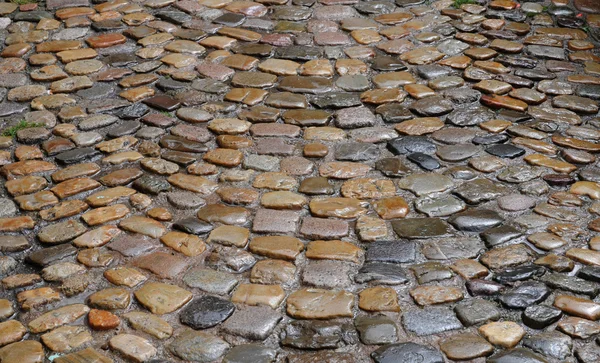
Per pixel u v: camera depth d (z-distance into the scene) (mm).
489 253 3783
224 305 3605
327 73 4863
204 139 4434
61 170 4250
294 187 4141
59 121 4559
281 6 5531
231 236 3887
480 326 3510
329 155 4316
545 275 3680
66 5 5543
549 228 3885
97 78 4855
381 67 4906
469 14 5383
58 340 3498
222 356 3439
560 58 4969
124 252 3830
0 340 3492
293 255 3797
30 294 3658
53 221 3982
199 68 4930
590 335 3465
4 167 4262
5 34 5254
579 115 4555
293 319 3559
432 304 3588
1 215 4008
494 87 4727
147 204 4070
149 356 3439
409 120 4523
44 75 4879
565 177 4137
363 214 3988
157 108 4641
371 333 3490
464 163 4250
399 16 5371
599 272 3672
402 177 4176
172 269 3752
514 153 4289
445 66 4910
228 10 5484
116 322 3555
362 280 3688
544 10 5402
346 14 5418
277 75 4871
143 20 5375
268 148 4363
